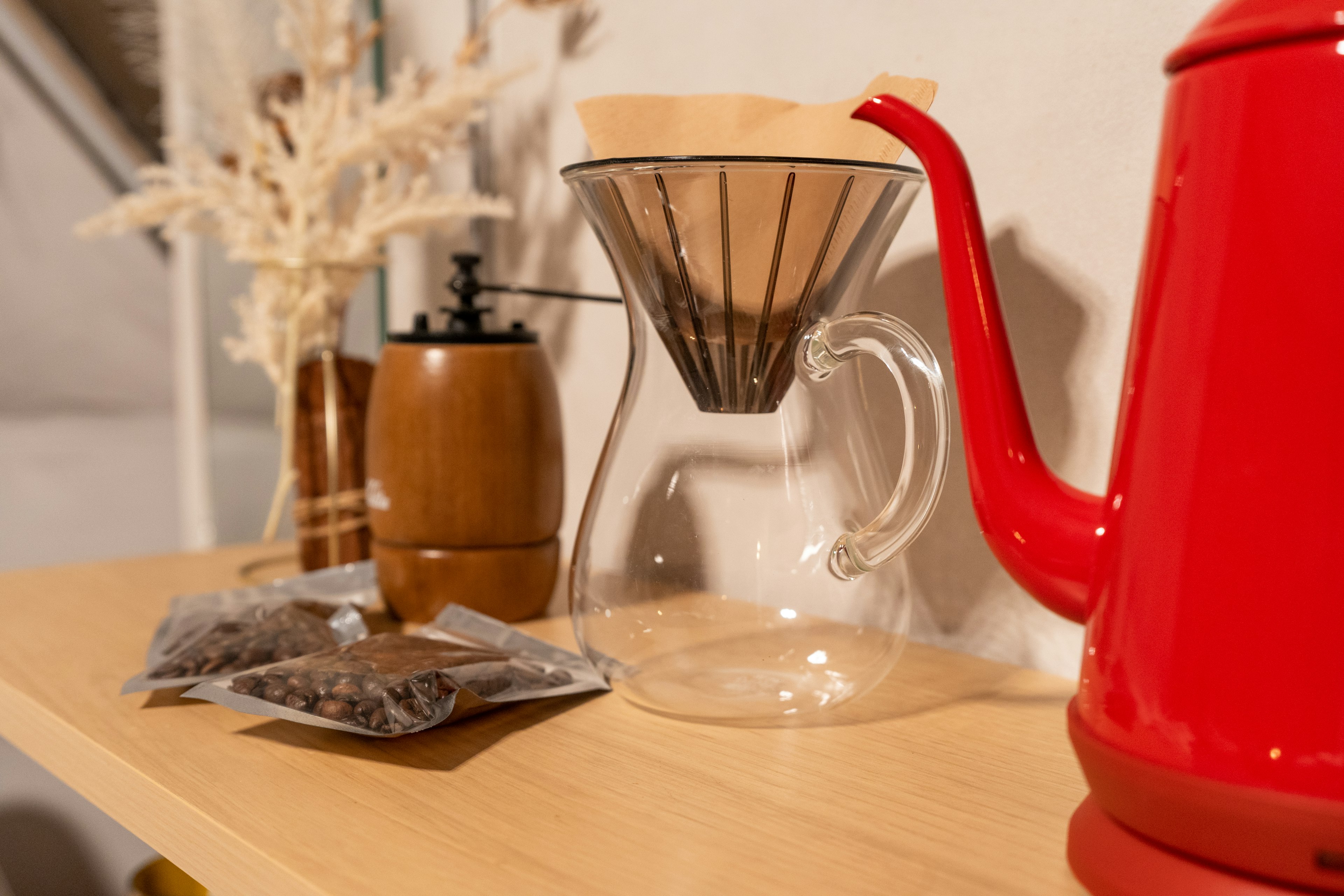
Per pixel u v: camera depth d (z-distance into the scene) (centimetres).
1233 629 24
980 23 50
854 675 41
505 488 58
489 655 46
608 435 44
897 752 40
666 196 37
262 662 48
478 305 80
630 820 34
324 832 33
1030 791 36
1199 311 25
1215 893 25
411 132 67
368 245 69
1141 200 46
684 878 30
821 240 38
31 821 110
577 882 29
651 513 41
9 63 131
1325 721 23
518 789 36
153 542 170
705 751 40
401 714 40
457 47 80
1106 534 28
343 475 71
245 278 107
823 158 42
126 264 153
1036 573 31
